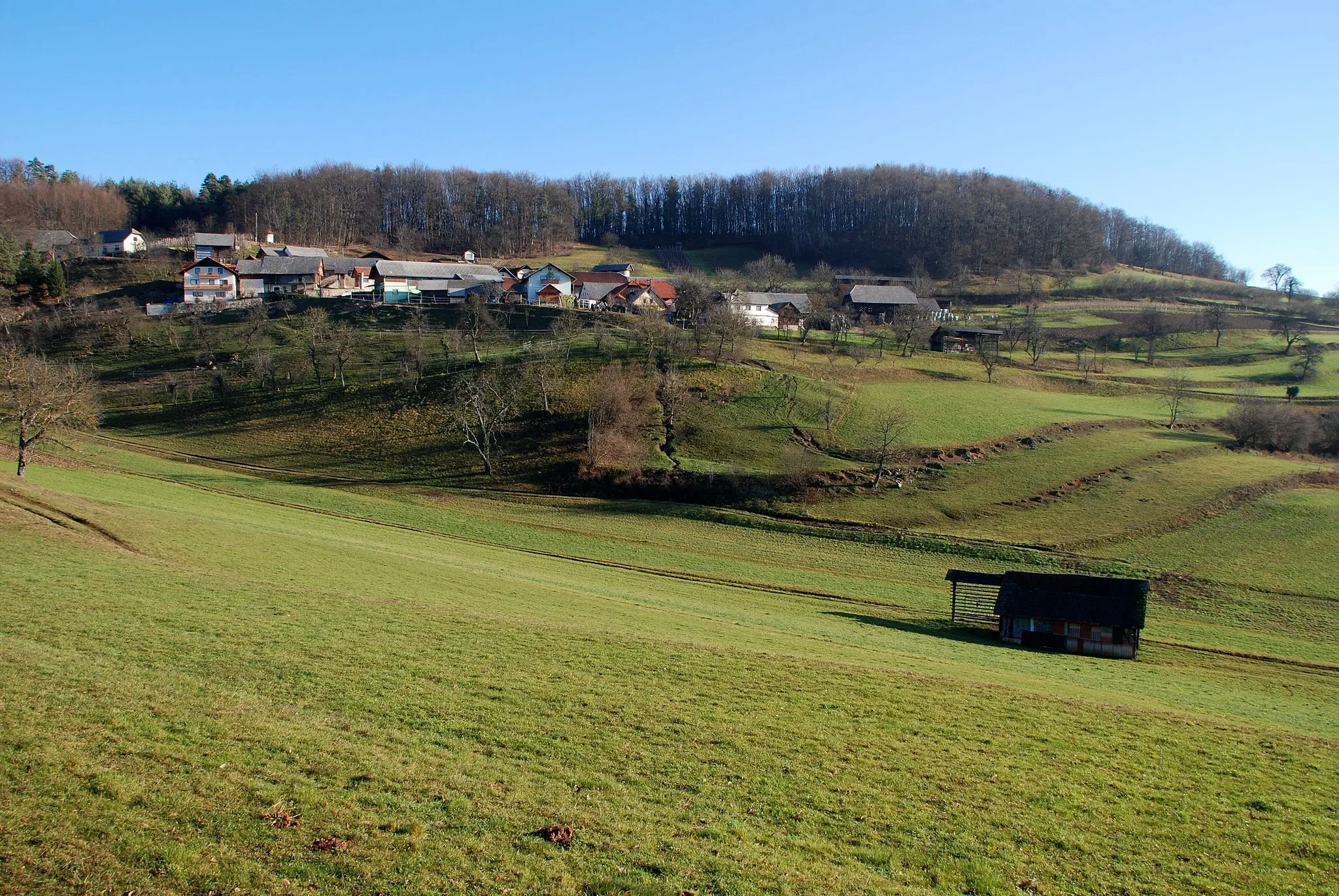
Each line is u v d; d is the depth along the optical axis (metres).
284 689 26.25
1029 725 30.12
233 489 83.88
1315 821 23.73
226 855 16.66
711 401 112.38
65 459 85.12
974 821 22.00
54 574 36.84
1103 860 20.59
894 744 26.94
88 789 18.56
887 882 18.58
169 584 38.03
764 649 38.44
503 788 21.03
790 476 90.75
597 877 17.41
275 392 124.19
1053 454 98.50
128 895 15.20
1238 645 54.97
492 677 29.61
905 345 149.62
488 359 129.38
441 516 80.69
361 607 37.88
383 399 118.94
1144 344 175.00
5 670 24.69
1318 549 72.06
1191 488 86.81
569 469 96.75
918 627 54.38
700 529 80.75
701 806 21.30
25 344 144.38
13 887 14.98
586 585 55.06
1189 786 25.77
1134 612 52.06
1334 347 167.00
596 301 181.50
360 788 20.08
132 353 142.00
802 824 20.89
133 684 24.94
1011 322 186.88
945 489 88.88
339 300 170.88
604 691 29.31
